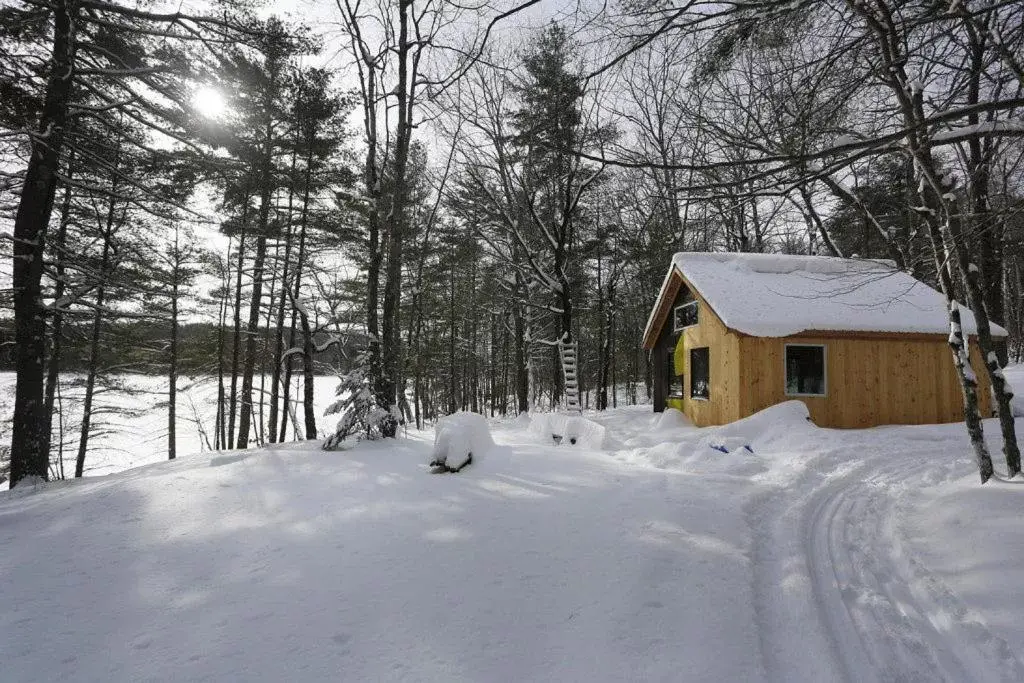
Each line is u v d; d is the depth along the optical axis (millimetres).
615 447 9438
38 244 10164
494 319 35906
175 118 10633
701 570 3854
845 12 3674
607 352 25188
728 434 10242
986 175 5098
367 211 18625
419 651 2904
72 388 19953
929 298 12891
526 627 3158
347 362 16031
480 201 19766
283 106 17312
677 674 2678
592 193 20797
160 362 21750
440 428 7648
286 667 2773
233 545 4621
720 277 13203
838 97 3652
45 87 10258
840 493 6180
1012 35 3668
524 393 26344
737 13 3297
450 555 4219
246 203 17219
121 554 4516
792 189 2980
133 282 15828
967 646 3000
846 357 11586
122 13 9594
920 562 4133
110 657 2928
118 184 14219
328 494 6105
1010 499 4707
